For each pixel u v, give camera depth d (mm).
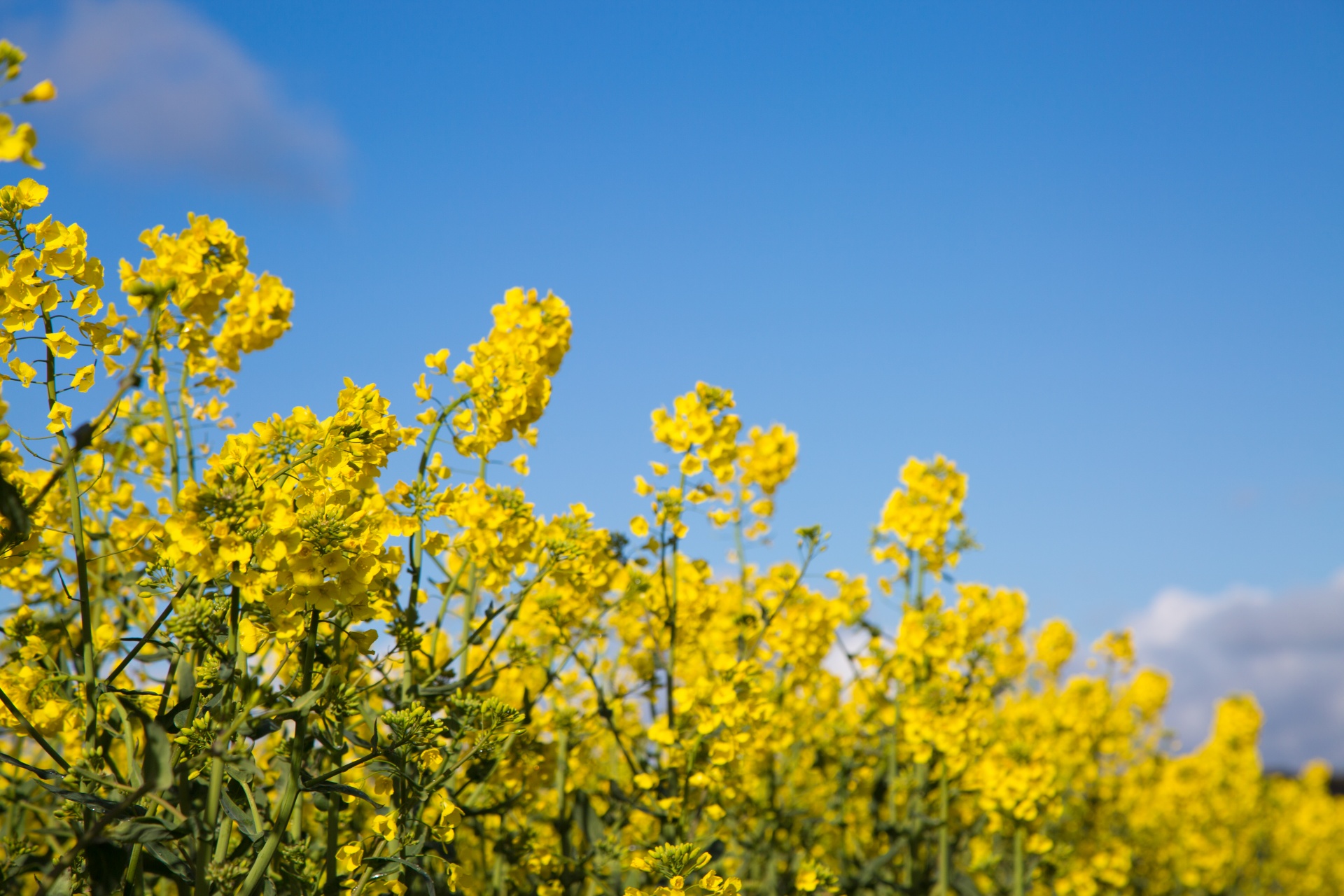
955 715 5645
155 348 3164
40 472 3068
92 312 2961
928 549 6066
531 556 4133
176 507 3443
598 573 4559
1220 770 11430
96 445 2861
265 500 2436
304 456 2650
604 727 5246
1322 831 12430
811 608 5586
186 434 3898
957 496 6215
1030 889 6660
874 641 6105
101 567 3836
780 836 5805
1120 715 10078
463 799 4234
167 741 1944
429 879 2736
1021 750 6070
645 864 3260
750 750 4699
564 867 4348
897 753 5988
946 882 5578
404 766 2914
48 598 3732
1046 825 7027
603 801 5164
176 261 3320
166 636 2934
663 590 4836
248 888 2479
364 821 4062
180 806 2381
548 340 4359
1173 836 10266
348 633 2832
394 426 2875
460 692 3482
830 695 6992
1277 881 12398
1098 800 8898
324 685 2547
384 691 3578
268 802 3090
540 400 4211
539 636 4828
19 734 2639
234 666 2525
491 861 4645
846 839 6480
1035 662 9719
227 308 4133
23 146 1872
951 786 6066
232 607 2537
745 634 5441
